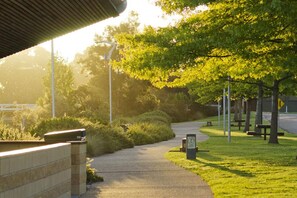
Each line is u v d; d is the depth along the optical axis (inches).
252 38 468.8
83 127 944.3
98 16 426.0
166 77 582.2
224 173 558.6
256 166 621.0
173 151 899.4
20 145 477.4
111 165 673.0
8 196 256.8
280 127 1993.1
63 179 357.7
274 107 1106.7
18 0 361.1
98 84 2640.3
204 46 477.1
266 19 450.9
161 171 595.2
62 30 473.7
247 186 461.7
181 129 2018.9
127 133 1155.3
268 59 505.4
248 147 971.9
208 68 581.0
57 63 2463.1
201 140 1244.5
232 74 638.5
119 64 540.7
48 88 2456.9
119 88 2613.2
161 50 510.6
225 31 467.2
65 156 363.6
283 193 422.0
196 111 3253.0
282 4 405.1
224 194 421.4
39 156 305.7
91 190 457.1
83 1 371.6
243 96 1675.7
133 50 546.9
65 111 1759.4
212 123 2544.3
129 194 433.4
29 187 287.7
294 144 1073.5
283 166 617.9
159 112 2235.5
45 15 410.0
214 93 1731.1
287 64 491.8
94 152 829.2
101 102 2151.8
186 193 434.6
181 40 491.5
